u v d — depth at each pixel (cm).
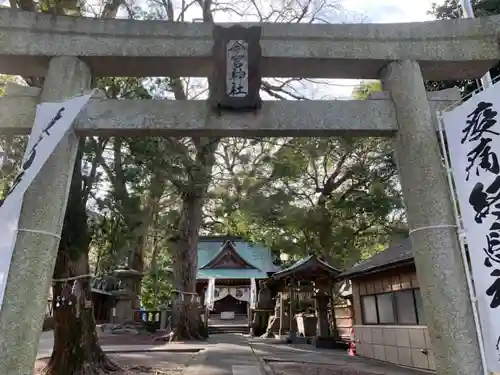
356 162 1764
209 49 479
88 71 482
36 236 403
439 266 418
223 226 2003
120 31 478
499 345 373
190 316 1512
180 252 1534
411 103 471
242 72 454
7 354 371
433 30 501
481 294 389
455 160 434
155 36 480
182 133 462
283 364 947
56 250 420
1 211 379
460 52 495
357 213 1859
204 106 460
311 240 1858
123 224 791
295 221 1633
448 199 441
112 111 452
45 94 453
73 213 686
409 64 490
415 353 900
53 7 664
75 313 686
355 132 473
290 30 491
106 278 1825
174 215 1470
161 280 2573
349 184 1989
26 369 375
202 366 846
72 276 687
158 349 1149
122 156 773
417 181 447
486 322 383
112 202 743
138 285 1933
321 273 1470
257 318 2114
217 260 2475
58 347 682
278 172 1098
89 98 431
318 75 521
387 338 1022
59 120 416
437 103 480
